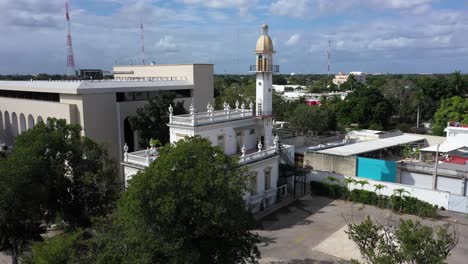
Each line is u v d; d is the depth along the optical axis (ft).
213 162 69.05
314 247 104.42
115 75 257.34
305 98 410.52
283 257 98.37
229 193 66.23
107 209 100.27
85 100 155.63
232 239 70.59
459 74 356.79
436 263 54.90
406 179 158.20
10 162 86.12
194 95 208.74
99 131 161.99
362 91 320.09
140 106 177.68
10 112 200.03
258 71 150.51
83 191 98.17
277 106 311.47
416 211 130.11
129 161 125.59
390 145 213.87
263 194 135.54
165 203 61.31
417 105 322.34
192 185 63.36
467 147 182.50
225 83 508.94
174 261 61.46
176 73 215.92
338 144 220.02
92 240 68.85
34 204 87.25
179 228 63.77
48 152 96.43
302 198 148.97
